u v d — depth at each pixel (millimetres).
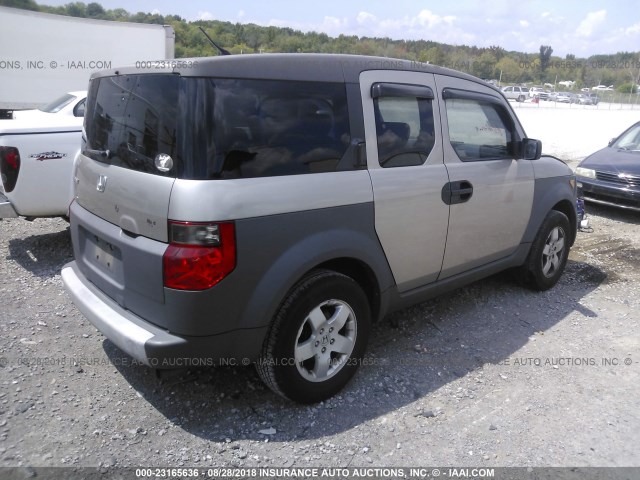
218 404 3164
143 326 2809
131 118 2920
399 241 3475
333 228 3059
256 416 3072
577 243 6910
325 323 3100
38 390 3193
